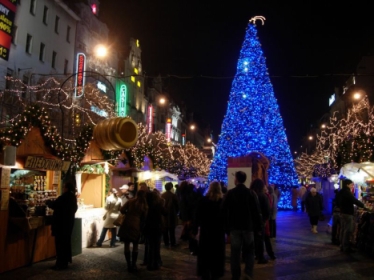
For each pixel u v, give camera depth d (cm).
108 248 1102
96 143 1334
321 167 2859
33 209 908
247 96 2572
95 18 3981
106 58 4131
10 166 827
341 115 6172
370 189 1280
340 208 1067
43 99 2588
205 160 6047
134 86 5312
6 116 2345
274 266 866
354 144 1514
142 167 1794
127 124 1295
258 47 2661
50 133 1023
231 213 690
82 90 2972
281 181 2553
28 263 879
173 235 1163
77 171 1235
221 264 682
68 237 858
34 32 2922
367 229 1025
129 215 827
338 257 970
